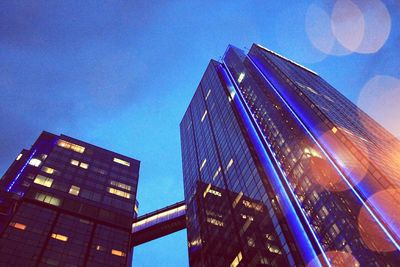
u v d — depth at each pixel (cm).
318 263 5391
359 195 5709
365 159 6144
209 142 11638
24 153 10425
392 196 5234
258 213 6956
